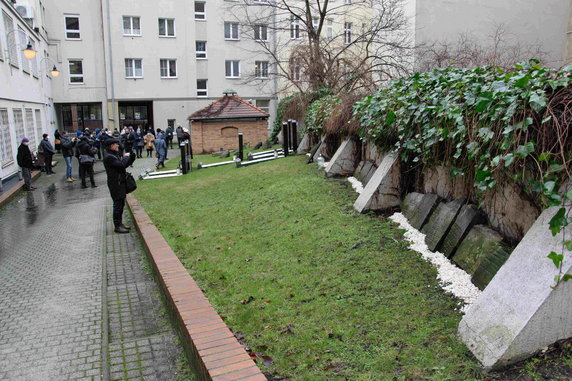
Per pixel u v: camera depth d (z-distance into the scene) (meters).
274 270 4.87
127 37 31.38
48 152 19.30
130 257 6.89
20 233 9.26
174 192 10.91
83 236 8.54
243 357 3.12
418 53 16.72
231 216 7.41
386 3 19.66
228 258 5.45
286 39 31.75
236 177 11.26
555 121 3.09
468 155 4.30
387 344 3.23
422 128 5.45
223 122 25.03
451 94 4.89
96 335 4.46
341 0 26.48
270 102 34.72
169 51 32.31
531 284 2.98
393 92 6.72
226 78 33.84
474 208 4.45
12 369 3.89
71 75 31.39
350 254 4.92
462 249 4.26
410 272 4.31
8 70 16.73
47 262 7.02
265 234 6.12
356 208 6.34
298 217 6.52
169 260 5.43
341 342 3.32
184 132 25.42
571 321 2.91
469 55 12.52
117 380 3.62
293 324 3.69
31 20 23.77
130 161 8.46
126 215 9.93
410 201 5.80
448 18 22.73
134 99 32.06
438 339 3.21
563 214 2.96
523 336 2.80
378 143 7.05
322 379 2.93
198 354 3.23
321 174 8.99
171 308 4.47
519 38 23.95
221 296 4.39
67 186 16.09
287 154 13.89
